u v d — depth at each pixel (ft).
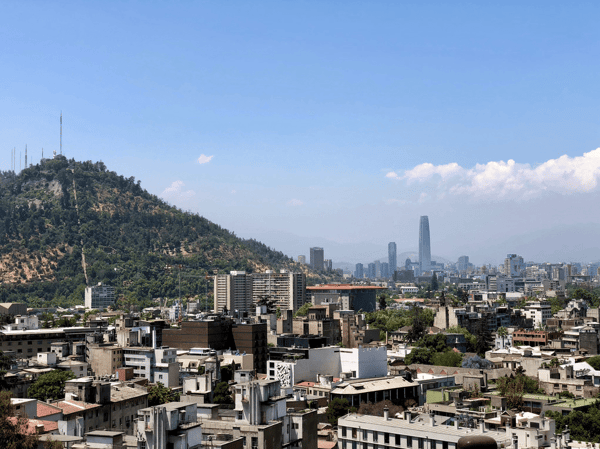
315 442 599.57
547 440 583.99
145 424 456.04
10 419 483.10
